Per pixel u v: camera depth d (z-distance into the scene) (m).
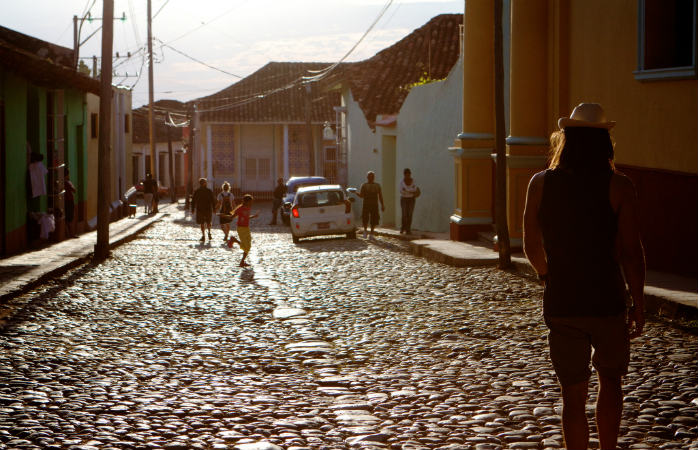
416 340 9.21
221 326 10.23
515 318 10.37
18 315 10.65
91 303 11.84
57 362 8.06
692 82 11.90
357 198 37.16
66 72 19.53
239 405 6.61
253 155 59.38
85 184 27.23
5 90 17.58
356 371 7.81
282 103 59.06
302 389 7.14
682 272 12.91
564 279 4.43
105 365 7.99
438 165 25.08
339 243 23.89
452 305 11.54
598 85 14.77
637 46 13.06
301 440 5.70
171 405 6.61
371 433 5.86
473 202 20.25
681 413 6.23
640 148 13.33
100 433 5.83
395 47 37.12
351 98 38.72
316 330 9.90
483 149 20.11
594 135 4.50
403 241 23.52
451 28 36.25
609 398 4.54
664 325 9.64
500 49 15.37
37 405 6.54
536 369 7.71
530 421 6.11
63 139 22.34
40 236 20.06
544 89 16.75
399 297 12.42
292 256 19.88
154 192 41.25
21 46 24.08
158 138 70.81
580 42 15.48
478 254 16.75
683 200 12.84
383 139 32.06
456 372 7.70
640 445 5.52
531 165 16.77
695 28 11.53
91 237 23.91
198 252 21.28
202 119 57.28
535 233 4.55
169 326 10.19
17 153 18.62
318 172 59.03
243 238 17.48
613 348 4.47
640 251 4.47
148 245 23.53
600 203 4.41
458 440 5.70
